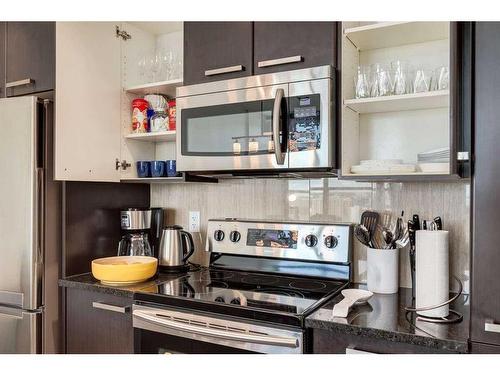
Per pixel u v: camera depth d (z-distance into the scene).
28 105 1.83
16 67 2.01
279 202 2.02
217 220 2.10
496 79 1.14
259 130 1.68
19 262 1.83
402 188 1.74
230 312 1.43
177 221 2.33
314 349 1.31
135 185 2.32
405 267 1.72
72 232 1.94
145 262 1.88
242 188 2.12
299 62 1.64
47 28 1.88
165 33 2.39
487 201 1.14
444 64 1.67
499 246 1.11
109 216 2.14
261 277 1.91
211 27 1.84
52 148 1.90
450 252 1.64
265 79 1.67
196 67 1.87
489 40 1.16
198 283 1.79
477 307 1.13
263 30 1.72
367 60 1.81
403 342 1.17
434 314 1.30
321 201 1.92
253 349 1.36
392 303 1.48
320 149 1.55
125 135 2.18
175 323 1.50
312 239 1.83
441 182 1.66
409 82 1.60
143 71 2.25
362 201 1.82
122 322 1.69
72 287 1.80
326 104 1.55
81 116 1.94
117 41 2.16
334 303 1.48
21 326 1.83
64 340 1.84
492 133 1.14
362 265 1.80
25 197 1.83
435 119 1.69
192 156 1.85
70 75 1.89
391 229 1.73
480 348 1.12
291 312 1.34
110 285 1.74
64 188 1.90
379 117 1.80
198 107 1.84
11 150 1.86
